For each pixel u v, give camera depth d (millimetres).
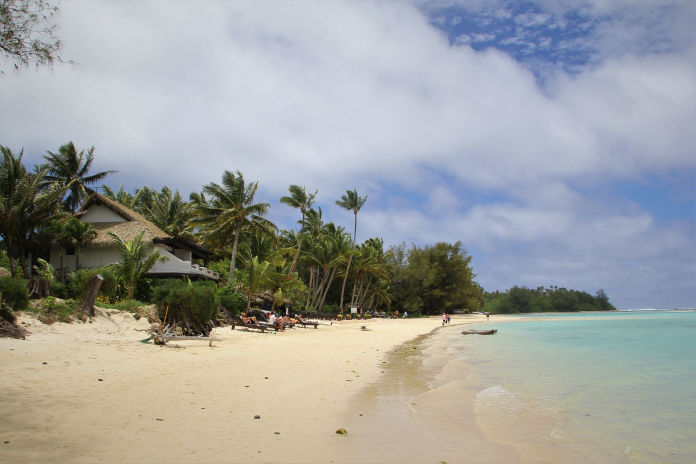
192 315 18844
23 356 10742
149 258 26625
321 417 7414
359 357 16641
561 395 10047
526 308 140875
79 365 10539
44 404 6988
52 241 29047
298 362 14047
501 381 11898
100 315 17344
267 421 6926
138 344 14852
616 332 35938
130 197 49094
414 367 14523
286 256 56906
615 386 11234
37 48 7004
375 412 7996
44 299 15891
